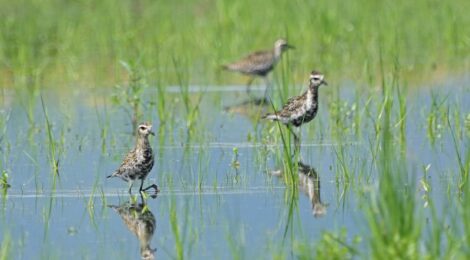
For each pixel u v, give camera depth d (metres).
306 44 30.58
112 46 30.67
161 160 18.55
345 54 28.75
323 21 31.39
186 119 21.95
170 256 13.32
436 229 12.33
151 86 25.75
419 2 34.66
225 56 29.44
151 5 36.75
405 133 19.84
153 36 31.55
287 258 12.98
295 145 18.77
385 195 12.95
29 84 26.42
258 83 27.48
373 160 17.75
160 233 14.33
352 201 15.57
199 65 28.88
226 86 26.92
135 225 14.74
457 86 24.55
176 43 30.89
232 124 21.75
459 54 28.73
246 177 17.23
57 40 31.64
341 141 19.61
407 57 28.33
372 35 30.48
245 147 19.53
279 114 19.94
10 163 18.38
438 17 32.16
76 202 15.96
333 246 12.12
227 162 18.31
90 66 28.81
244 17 33.59
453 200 15.18
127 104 23.47
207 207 15.45
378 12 33.75
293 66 26.92
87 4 36.66
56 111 23.16
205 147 19.56
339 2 35.25
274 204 15.54
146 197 16.16
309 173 17.38
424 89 24.25
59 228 14.66
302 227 14.32
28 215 15.28
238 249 13.42
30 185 16.95
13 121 22.08
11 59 28.80
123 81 26.62
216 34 31.66
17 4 37.00
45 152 19.20
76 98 24.67
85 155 18.97
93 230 14.55
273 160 18.45
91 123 21.89
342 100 22.84
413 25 32.09
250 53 26.67
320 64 28.00
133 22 34.03
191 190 16.47
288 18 33.06
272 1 35.25
